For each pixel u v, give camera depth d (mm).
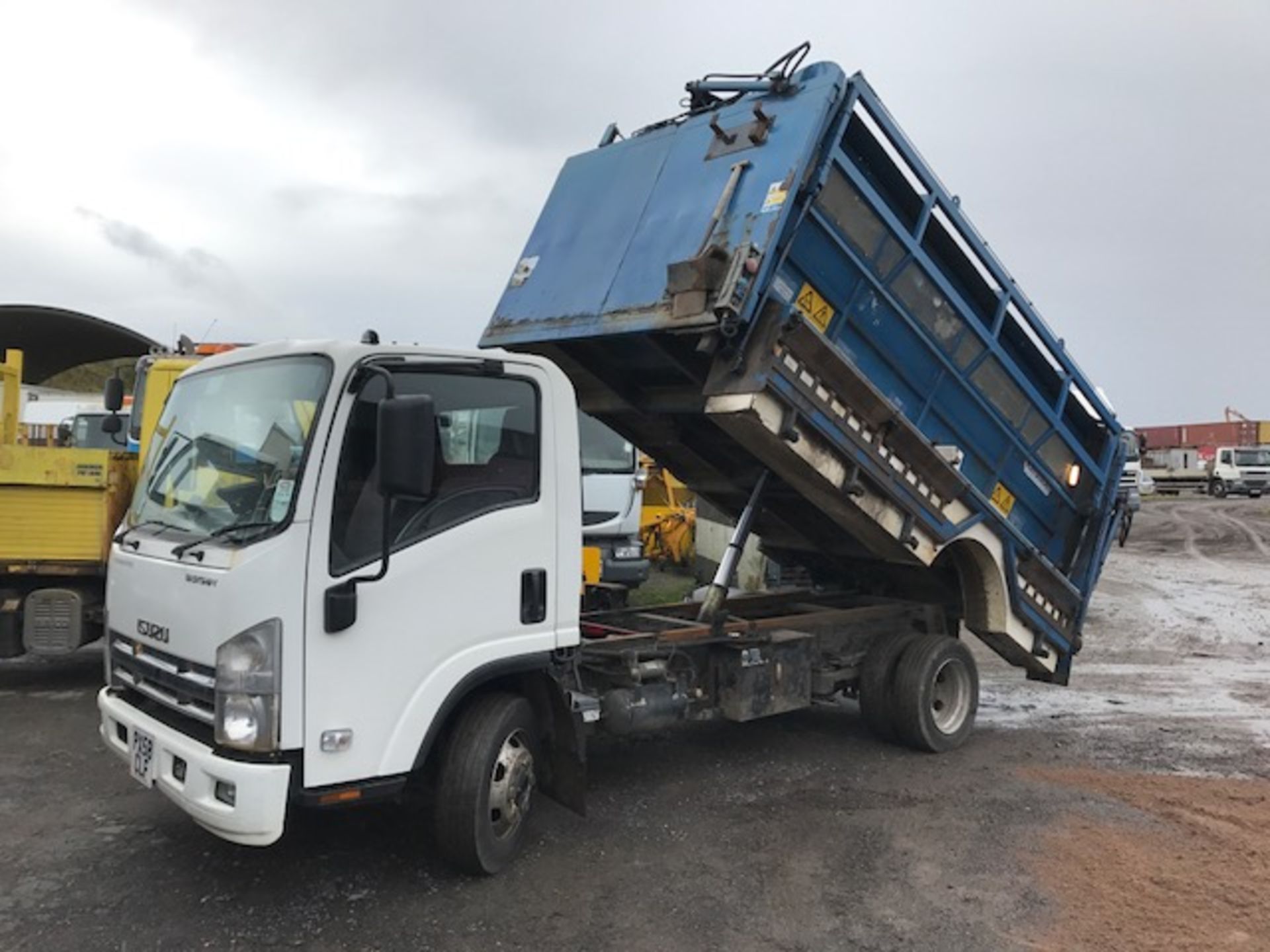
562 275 6574
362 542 4098
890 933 4230
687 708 6121
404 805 5535
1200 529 28344
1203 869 4930
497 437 4672
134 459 8250
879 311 6180
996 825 5539
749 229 5480
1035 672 7898
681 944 4109
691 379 6406
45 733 6941
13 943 3988
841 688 7270
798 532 7910
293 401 4211
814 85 5660
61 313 15258
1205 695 9000
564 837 5238
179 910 4297
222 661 3883
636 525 11312
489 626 4535
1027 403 7141
